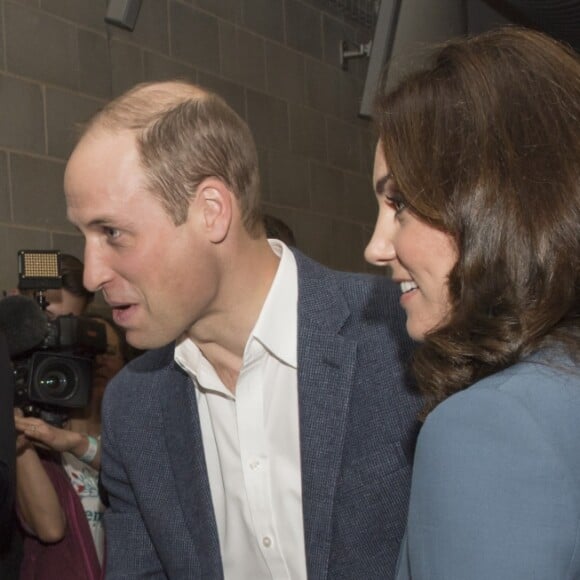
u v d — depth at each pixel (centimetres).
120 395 152
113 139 127
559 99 85
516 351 82
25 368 239
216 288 132
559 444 75
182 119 129
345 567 130
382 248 97
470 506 75
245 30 482
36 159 366
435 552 76
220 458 142
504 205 83
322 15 544
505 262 83
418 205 87
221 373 140
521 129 84
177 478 145
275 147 497
